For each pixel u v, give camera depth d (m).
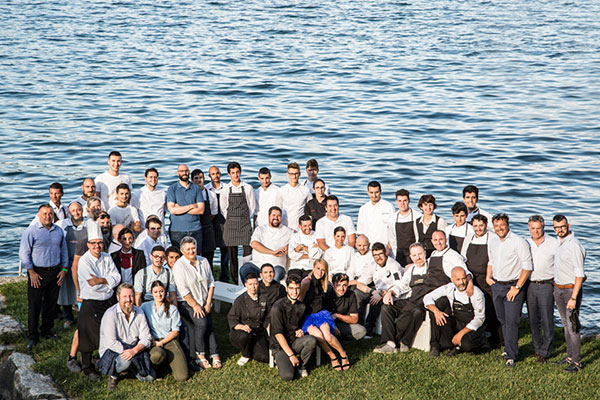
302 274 11.80
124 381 9.70
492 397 9.07
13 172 24.25
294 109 33.56
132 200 12.33
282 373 9.66
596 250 18.66
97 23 60.38
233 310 10.31
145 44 50.75
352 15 66.94
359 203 21.77
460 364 10.07
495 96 36.78
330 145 27.92
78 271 9.95
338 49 49.62
